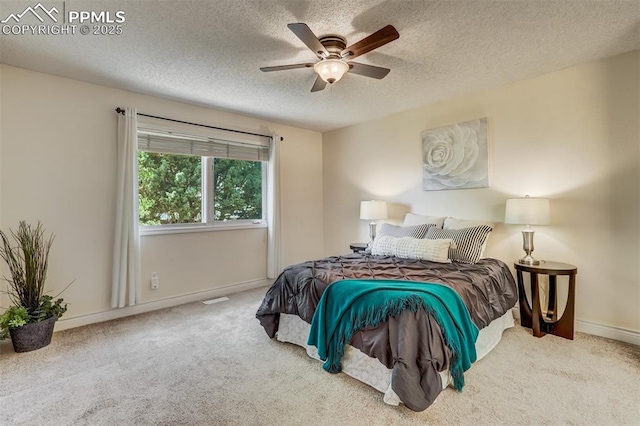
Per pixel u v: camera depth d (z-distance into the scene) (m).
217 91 3.16
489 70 2.70
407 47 2.30
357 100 3.46
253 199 4.27
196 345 2.45
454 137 3.38
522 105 2.92
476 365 2.09
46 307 2.46
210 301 3.61
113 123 3.05
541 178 2.82
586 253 2.60
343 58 2.14
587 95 2.57
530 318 2.73
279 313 2.55
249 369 2.08
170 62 2.52
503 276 2.67
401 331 1.66
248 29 2.05
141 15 1.89
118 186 3.02
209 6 1.81
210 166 3.82
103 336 2.61
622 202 2.43
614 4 1.81
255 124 4.17
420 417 1.59
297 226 4.67
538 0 1.77
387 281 2.11
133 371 2.05
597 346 2.35
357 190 4.49
